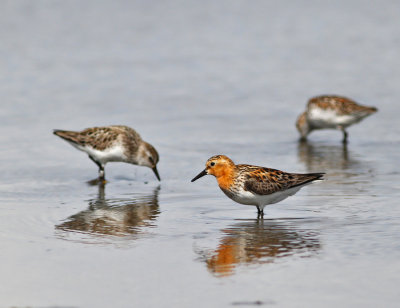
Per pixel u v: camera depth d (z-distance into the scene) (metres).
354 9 46.44
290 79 29.83
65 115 23.75
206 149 19.81
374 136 21.72
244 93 27.62
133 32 39.19
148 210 13.66
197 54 34.59
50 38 37.09
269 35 39.16
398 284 9.23
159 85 28.75
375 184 15.52
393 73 30.58
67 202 14.41
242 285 9.30
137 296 8.96
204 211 13.53
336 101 21.55
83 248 11.00
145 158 17.05
